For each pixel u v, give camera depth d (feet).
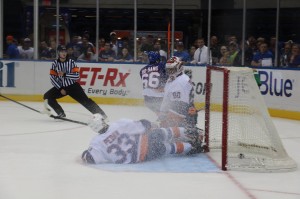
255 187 28.48
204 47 72.13
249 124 34.73
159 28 81.35
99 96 71.10
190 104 35.68
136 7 80.89
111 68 70.44
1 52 79.61
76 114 60.85
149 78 44.91
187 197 26.27
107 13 81.87
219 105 42.42
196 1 80.79
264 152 34.09
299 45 66.03
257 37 80.28
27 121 54.34
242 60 73.97
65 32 82.89
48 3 81.97
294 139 46.55
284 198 26.43
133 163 33.60
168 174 31.04
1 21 79.30
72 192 26.84
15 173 30.94
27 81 72.54
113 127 33.71
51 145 40.63
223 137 32.17
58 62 53.31
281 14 79.51
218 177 30.58
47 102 54.13
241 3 80.38
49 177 29.99
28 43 77.97
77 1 82.33
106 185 28.30
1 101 73.00
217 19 80.94
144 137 33.88
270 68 61.98
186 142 36.09
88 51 78.18
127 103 69.92
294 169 32.94
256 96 34.40
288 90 59.93
